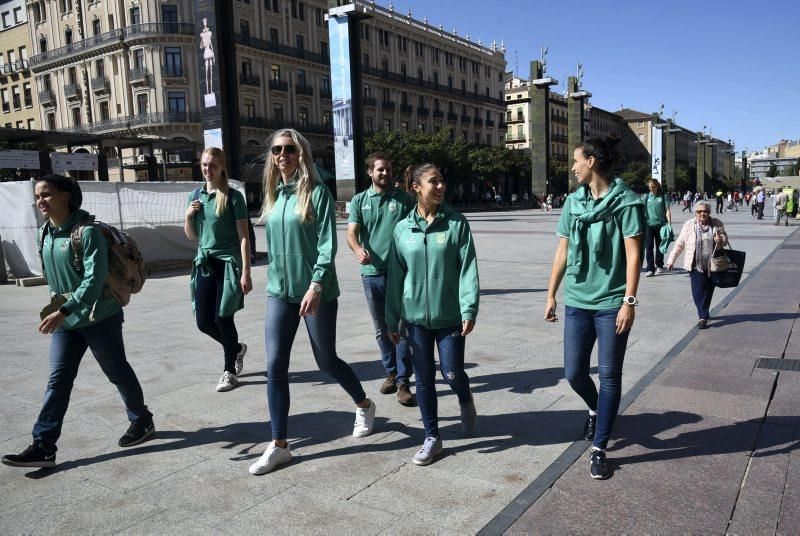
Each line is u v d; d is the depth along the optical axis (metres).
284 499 2.80
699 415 3.72
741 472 2.96
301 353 5.50
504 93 80.19
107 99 46.59
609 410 2.95
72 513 2.70
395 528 2.52
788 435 3.38
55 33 49.69
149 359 5.35
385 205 4.21
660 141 55.56
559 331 6.20
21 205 11.09
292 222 3.13
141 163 41.72
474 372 4.79
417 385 3.22
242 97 45.78
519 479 2.97
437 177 3.06
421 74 63.59
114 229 3.34
